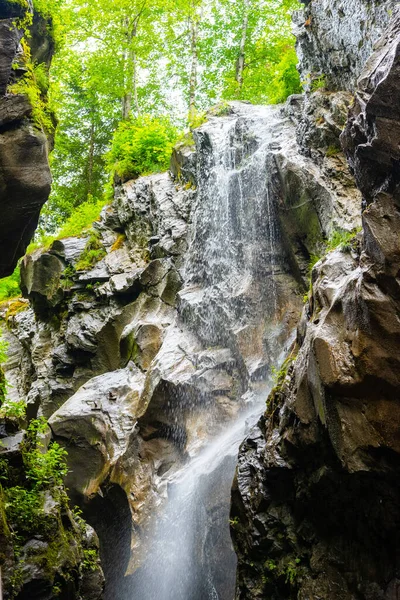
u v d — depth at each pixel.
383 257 6.70
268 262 14.84
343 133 8.00
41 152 9.20
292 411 8.16
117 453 14.80
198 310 15.45
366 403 6.89
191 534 12.45
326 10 13.69
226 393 13.87
